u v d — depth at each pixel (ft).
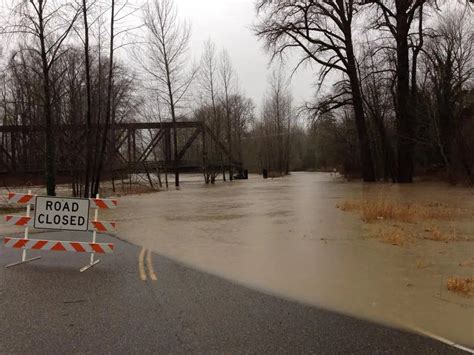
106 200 26.48
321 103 107.04
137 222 45.16
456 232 33.73
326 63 102.32
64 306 18.26
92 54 87.25
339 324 16.19
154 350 14.03
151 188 102.22
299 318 16.83
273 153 233.76
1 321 16.60
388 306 18.04
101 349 14.11
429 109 89.25
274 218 45.16
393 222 39.29
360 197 64.49
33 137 97.71
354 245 30.07
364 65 128.47
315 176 186.50
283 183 122.83
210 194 83.61
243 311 17.63
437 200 56.44
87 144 67.26
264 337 15.05
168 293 20.10
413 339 14.80
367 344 14.44
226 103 150.71
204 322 16.44
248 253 28.60
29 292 20.26
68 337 15.06
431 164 107.96
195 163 157.07
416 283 21.12
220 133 150.00
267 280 22.13
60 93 95.09
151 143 121.29
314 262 25.66
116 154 107.14
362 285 20.99
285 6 100.32
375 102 110.01
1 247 31.09
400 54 92.32
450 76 90.94
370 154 107.55
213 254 28.53
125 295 19.79
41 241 26.21
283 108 232.12
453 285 20.12
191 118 168.25
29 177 120.26
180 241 33.60
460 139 84.02
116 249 30.63
